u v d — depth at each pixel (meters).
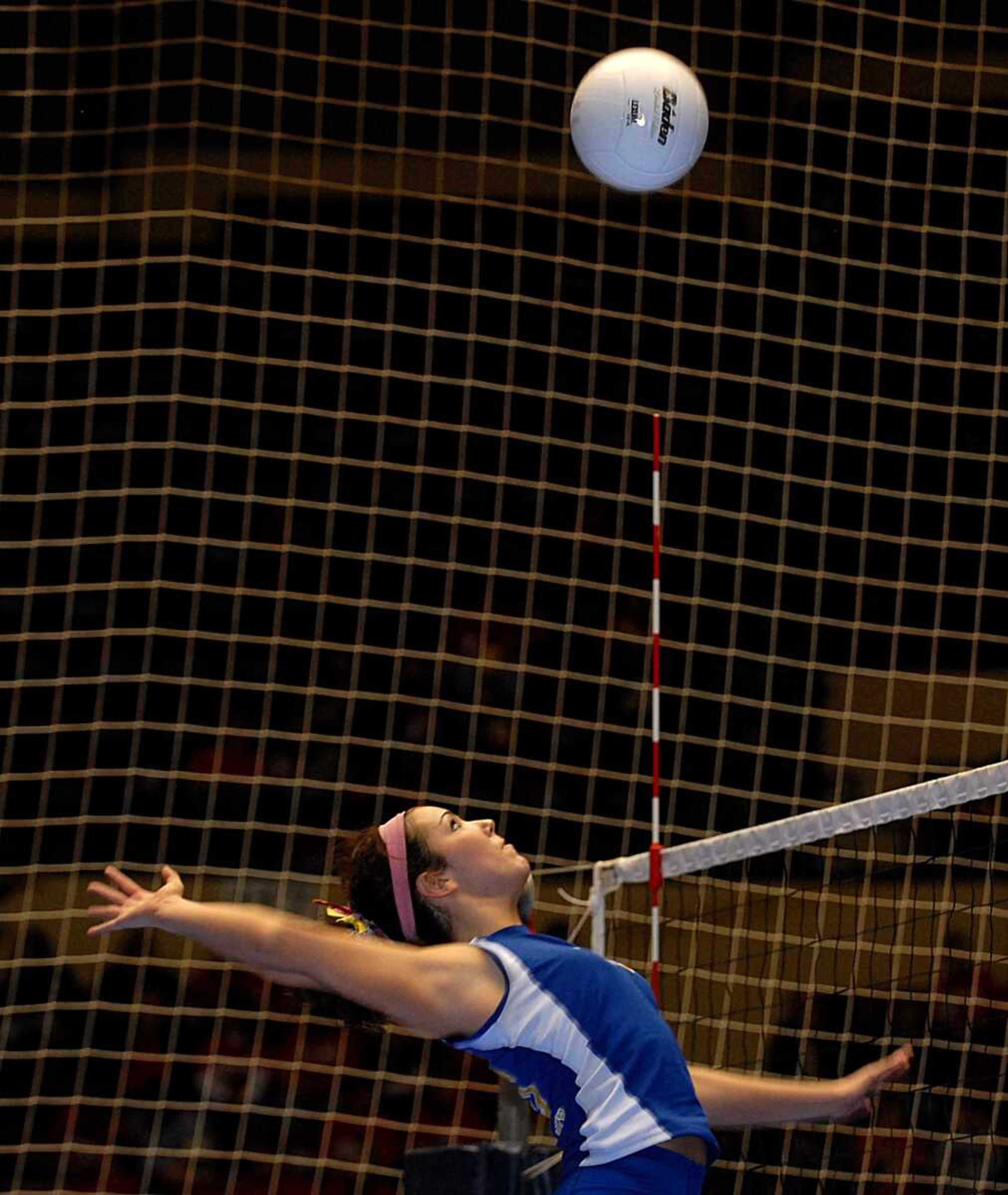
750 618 35.00
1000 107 38.22
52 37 36.31
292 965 9.71
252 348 35.88
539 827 32.50
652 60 19.19
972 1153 27.27
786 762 33.78
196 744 32.59
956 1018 29.12
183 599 34.00
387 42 37.19
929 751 34.66
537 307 36.94
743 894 30.44
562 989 10.39
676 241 37.38
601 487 35.69
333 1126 28.31
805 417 36.72
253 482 34.84
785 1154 26.56
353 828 31.92
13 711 30.80
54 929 30.78
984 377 37.34
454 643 33.97
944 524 32.75
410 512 33.97
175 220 36.16
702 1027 28.58
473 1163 11.55
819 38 35.00
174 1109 28.41
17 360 34.84
